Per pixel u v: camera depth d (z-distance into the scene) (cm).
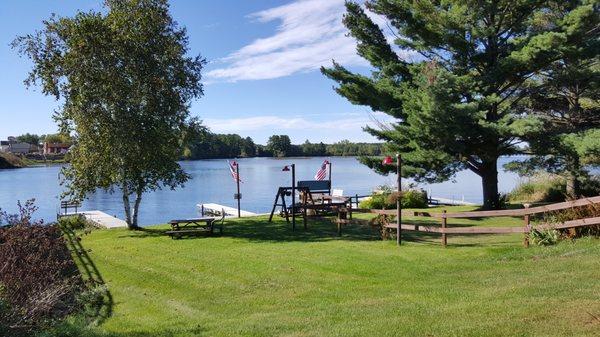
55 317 789
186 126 2238
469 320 660
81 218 2627
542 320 621
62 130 2066
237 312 880
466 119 1953
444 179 2228
